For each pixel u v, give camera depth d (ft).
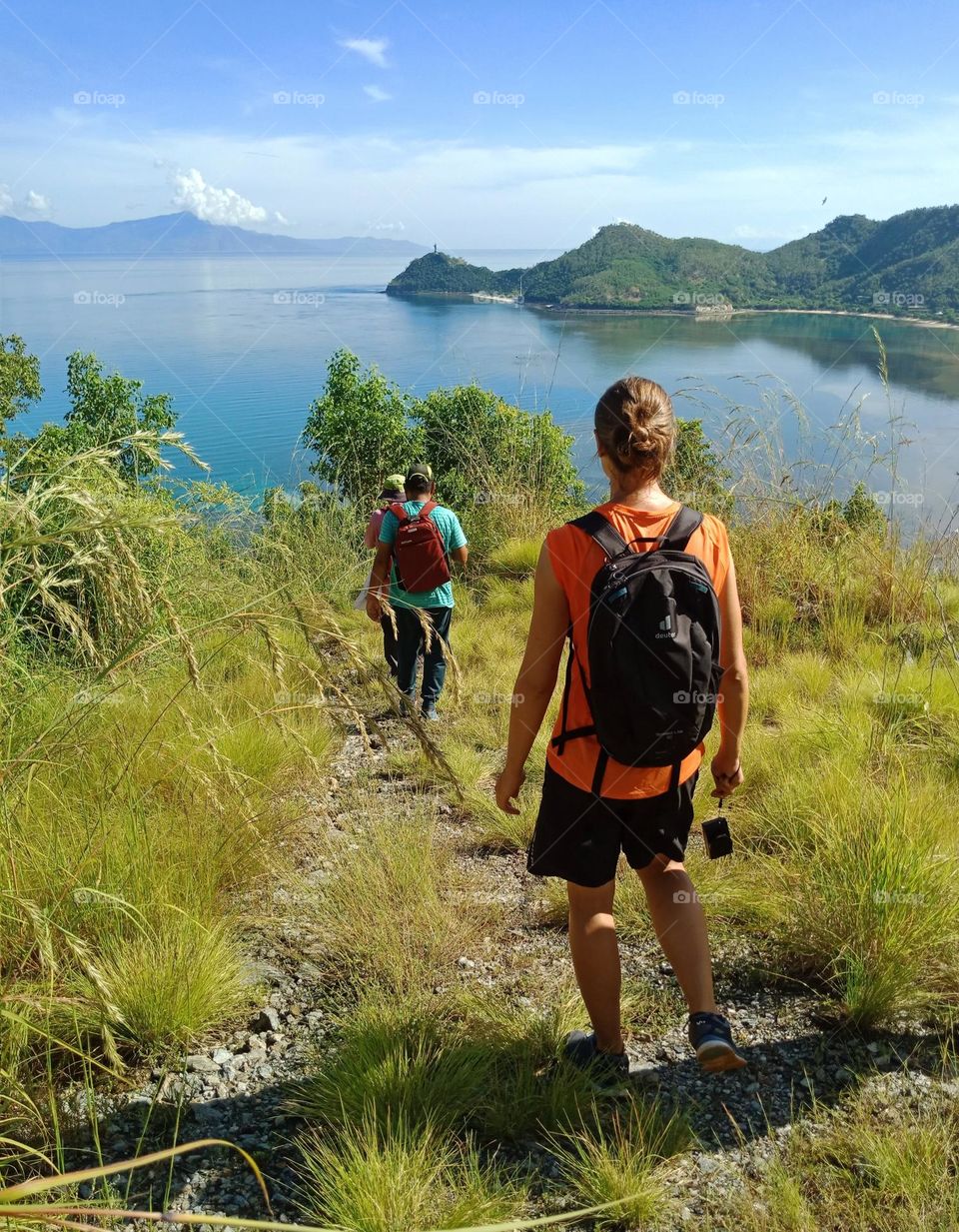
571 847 7.02
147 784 10.46
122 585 7.55
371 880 10.32
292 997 8.84
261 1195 6.14
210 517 18.65
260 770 12.77
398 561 17.28
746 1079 7.50
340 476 35.99
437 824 13.00
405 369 305.12
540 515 32.86
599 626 6.35
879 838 9.34
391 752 15.19
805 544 22.93
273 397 392.27
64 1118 6.85
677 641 6.25
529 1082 7.20
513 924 10.22
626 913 10.08
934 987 8.30
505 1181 6.34
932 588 21.02
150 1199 6.10
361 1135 6.48
